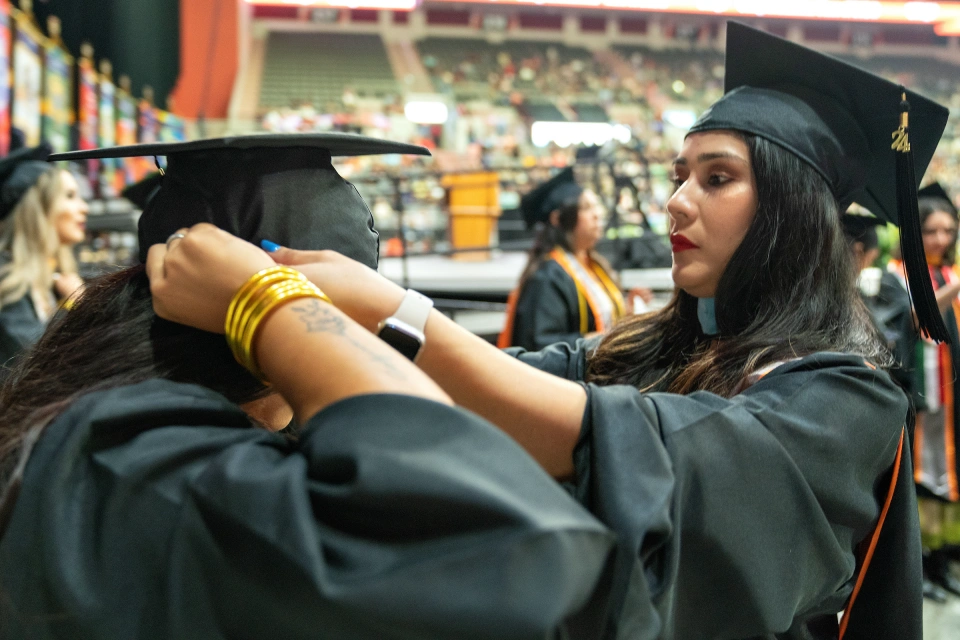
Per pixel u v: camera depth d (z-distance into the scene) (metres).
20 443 0.64
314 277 0.69
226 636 0.53
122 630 0.54
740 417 0.77
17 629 0.56
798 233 0.97
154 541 0.56
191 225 0.72
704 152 1.00
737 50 1.08
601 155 5.77
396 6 23.31
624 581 0.62
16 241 2.93
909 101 1.00
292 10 24.19
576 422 0.71
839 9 22.97
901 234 1.05
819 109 1.04
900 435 0.91
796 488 0.76
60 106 6.67
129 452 0.58
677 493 0.70
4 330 2.79
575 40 25.36
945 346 3.40
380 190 10.16
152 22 10.30
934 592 3.42
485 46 24.73
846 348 0.95
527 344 3.38
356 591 0.46
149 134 9.20
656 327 1.22
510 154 12.90
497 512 0.48
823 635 0.98
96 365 0.68
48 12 7.52
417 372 0.59
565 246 3.55
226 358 0.71
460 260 7.46
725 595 0.74
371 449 0.51
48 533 0.56
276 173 0.73
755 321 0.98
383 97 20.77
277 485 0.53
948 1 23.05
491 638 0.45
